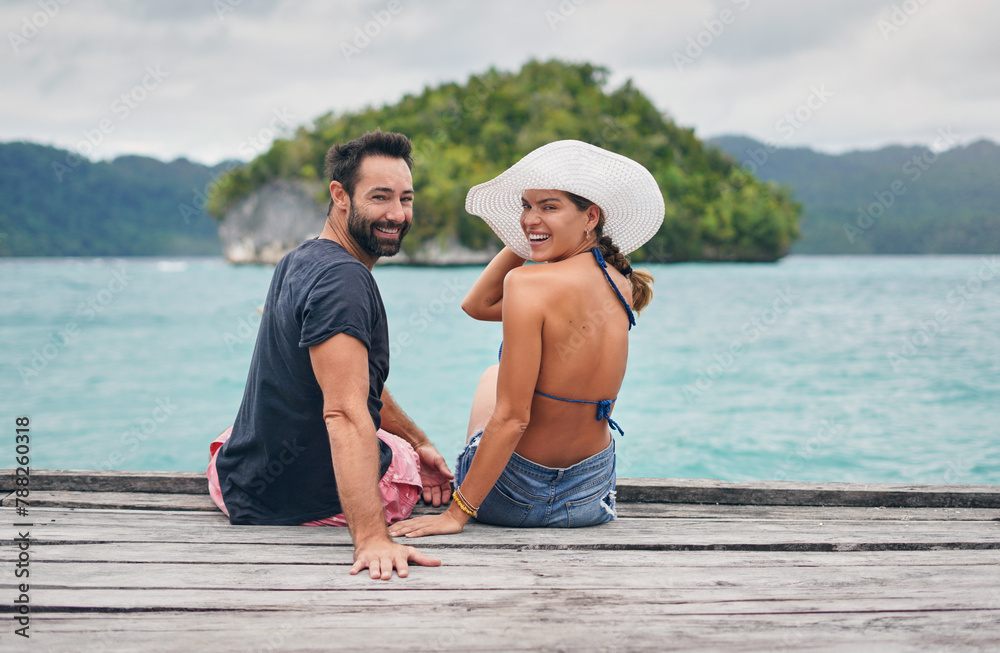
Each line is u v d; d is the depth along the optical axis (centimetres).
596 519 251
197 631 166
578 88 7806
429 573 202
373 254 246
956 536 242
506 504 243
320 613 176
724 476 572
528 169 224
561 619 174
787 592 193
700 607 182
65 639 162
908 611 182
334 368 209
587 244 235
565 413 229
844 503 286
